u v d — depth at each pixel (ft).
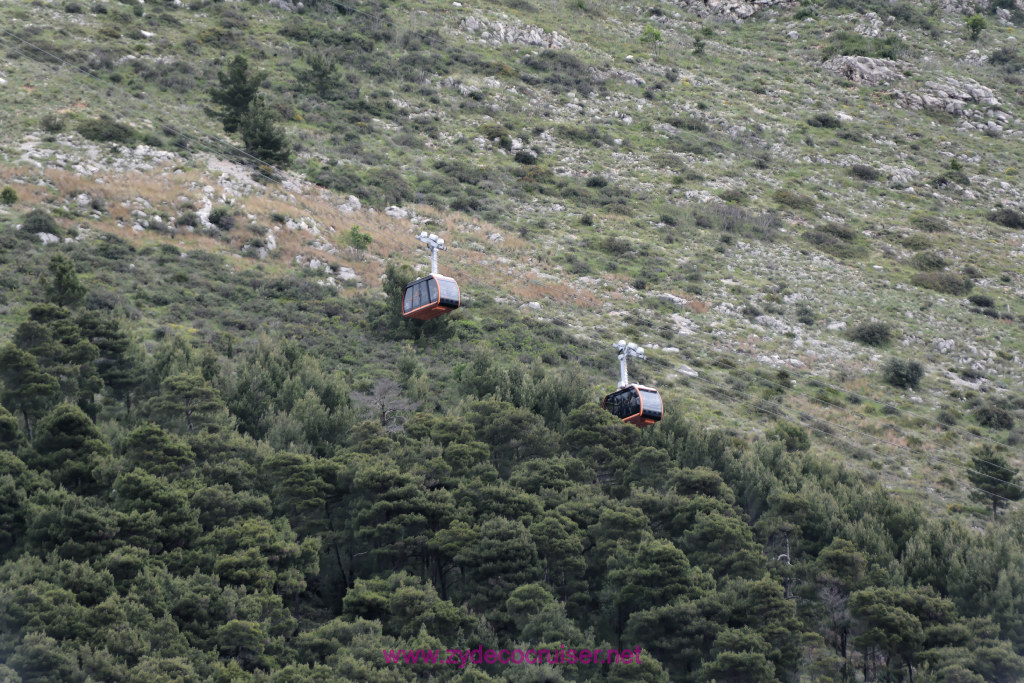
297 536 626.64
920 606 601.62
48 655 461.37
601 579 627.05
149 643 494.59
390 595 567.18
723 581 606.96
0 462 602.44
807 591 624.18
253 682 481.46
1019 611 607.78
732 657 526.16
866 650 590.55
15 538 577.02
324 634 532.73
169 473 629.92
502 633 571.28
